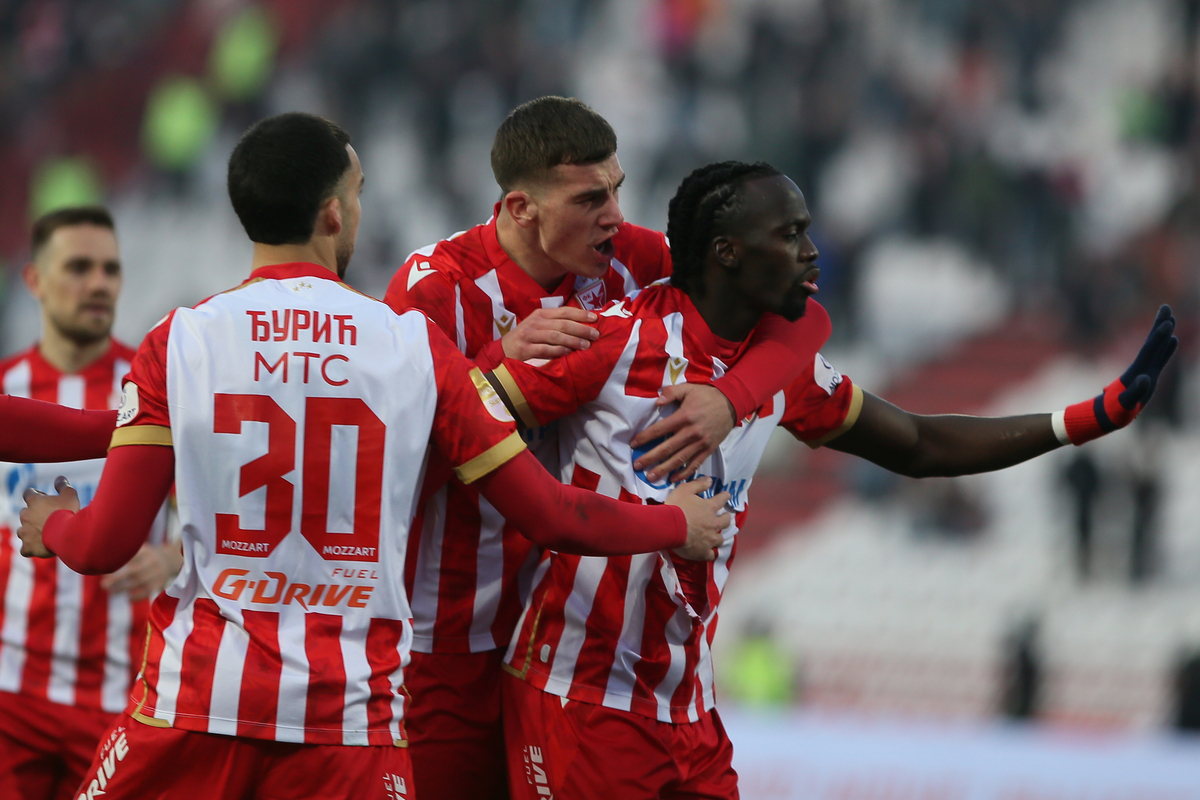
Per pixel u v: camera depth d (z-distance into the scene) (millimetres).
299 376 8359
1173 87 50781
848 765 20578
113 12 60000
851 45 50969
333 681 8258
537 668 10062
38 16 59938
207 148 55562
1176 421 40125
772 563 41156
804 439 10867
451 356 8734
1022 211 46812
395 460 8469
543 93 53062
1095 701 35250
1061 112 50969
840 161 48906
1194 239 45469
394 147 53656
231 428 8250
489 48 54125
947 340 45406
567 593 9883
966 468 10820
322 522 8344
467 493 10430
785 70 50125
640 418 9680
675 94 51406
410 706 10586
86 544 8273
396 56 55000
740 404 9586
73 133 57844
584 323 9594
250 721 8141
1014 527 40719
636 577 9688
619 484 9672
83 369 15148
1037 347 45188
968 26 52594
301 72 56531
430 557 10523
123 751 8328
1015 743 20312
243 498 8258
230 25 58312
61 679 14352
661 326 9773
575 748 9812
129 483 8234
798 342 10055
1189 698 27594
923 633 38031
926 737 20641
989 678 36531
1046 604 37812
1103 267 45469
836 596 39594
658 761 9836
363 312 8641
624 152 51344
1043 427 10609
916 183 47875
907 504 41688
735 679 33719
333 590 8375
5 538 14375
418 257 10680
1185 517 39812
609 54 54812
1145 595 37688
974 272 46844
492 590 10664
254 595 8281
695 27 54094
